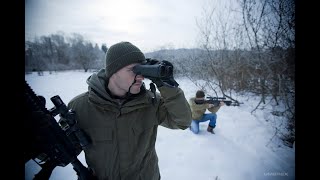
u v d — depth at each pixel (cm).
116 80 111
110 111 113
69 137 108
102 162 118
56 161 104
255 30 492
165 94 108
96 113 114
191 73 865
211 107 395
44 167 101
